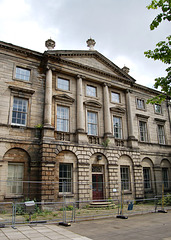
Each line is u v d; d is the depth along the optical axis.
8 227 10.31
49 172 16.58
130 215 14.06
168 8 8.28
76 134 19.39
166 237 8.58
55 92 19.58
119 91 24.53
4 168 15.64
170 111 30.22
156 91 28.36
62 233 9.23
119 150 21.53
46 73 19.30
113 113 23.03
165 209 16.80
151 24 8.69
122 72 24.45
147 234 9.12
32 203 11.23
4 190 15.27
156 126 27.44
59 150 17.69
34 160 16.89
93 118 21.56
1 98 16.86
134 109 25.55
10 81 17.64
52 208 15.94
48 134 17.45
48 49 20.56
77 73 21.03
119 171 21.22
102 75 22.88
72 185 17.94
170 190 25.80
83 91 21.42
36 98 18.53
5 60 17.89
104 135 21.36
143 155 24.42
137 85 26.20
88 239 8.28
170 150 27.88
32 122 17.78
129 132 23.41
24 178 16.31
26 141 16.84
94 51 22.78
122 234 9.12
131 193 21.39
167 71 10.13
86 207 17.64
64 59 20.14
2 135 16.12
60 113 19.53
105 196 19.56
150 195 23.53
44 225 10.92
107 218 13.07
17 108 17.59
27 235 8.77
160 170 25.52
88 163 19.02
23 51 18.69
